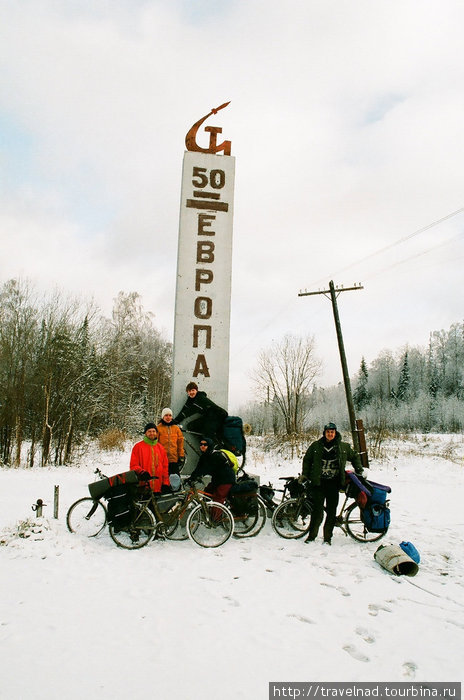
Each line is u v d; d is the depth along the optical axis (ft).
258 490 23.85
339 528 23.86
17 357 72.64
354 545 21.15
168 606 14.14
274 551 19.95
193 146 29.55
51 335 74.64
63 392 75.36
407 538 22.82
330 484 21.36
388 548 18.34
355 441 57.52
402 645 12.09
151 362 162.09
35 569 16.96
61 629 12.47
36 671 10.41
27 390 73.41
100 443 92.43
